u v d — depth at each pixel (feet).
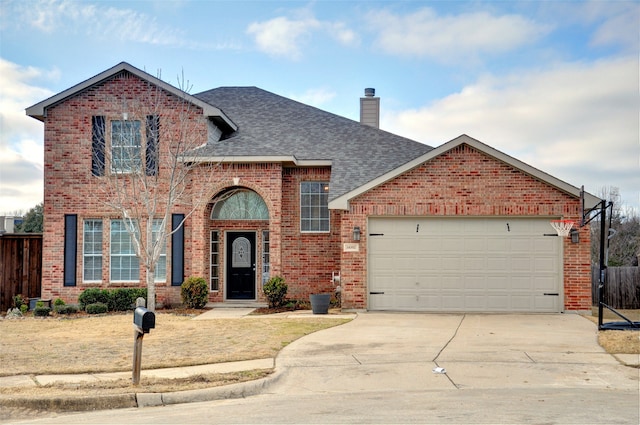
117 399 29.27
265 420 25.22
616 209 124.88
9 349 40.81
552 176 56.24
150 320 31.09
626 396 29.17
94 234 66.90
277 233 64.34
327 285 67.10
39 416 27.76
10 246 68.74
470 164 57.47
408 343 42.22
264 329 47.67
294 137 71.61
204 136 66.54
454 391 30.66
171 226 65.98
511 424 23.72
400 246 58.39
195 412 27.32
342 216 58.70
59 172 66.49
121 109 65.87
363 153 68.90
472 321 51.98
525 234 57.36
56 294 66.08
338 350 40.04
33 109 65.98
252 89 84.84
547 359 37.29
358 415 25.72
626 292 71.67
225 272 68.03
